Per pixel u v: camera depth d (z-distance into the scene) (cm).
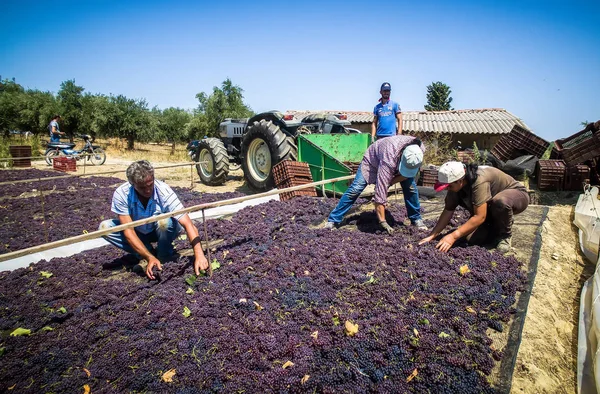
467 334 289
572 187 738
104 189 1010
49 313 354
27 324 335
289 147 827
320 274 394
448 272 381
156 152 2753
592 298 348
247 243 497
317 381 252
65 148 1720
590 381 274
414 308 326
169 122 3503
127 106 2938
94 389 262
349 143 882
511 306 328
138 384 261
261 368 271
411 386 250
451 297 338
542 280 392
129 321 329
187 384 262
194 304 352
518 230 503
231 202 436
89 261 475
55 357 289
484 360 264
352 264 411
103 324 331
